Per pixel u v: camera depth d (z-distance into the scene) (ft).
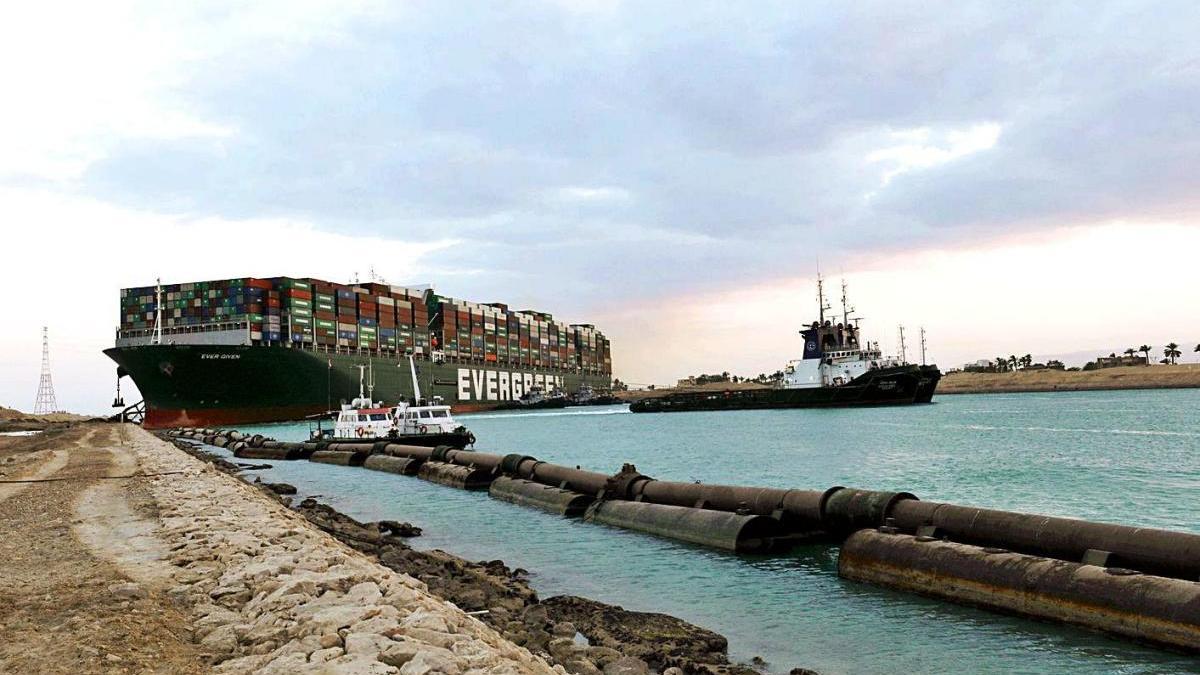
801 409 420.77
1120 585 39.83
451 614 32.32
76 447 171.83
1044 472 142.20
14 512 64.69
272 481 148.46
